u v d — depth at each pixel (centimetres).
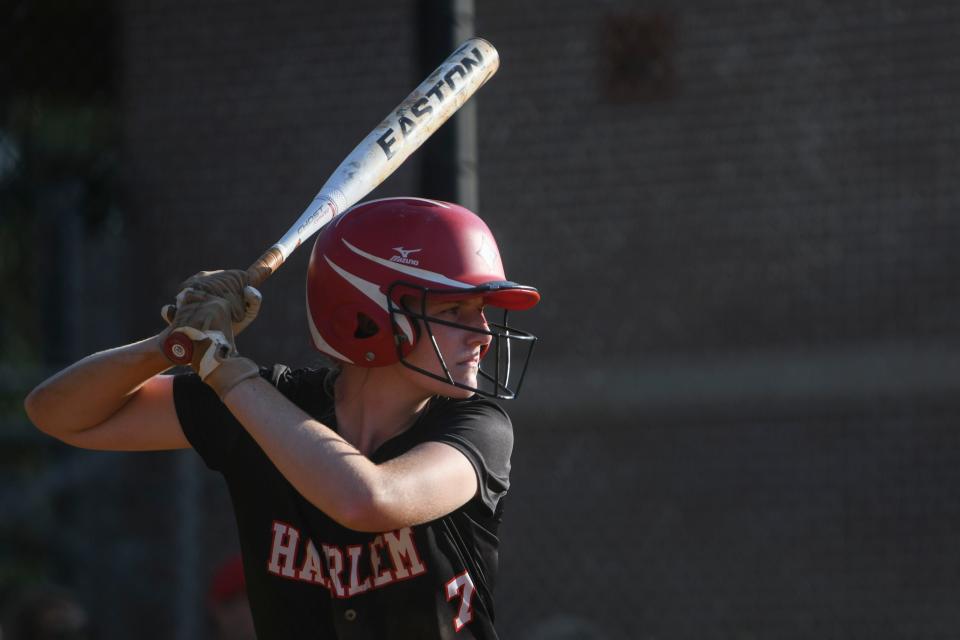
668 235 2147
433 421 779
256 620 798
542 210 2153
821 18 2138
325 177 2147
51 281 2147
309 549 768
